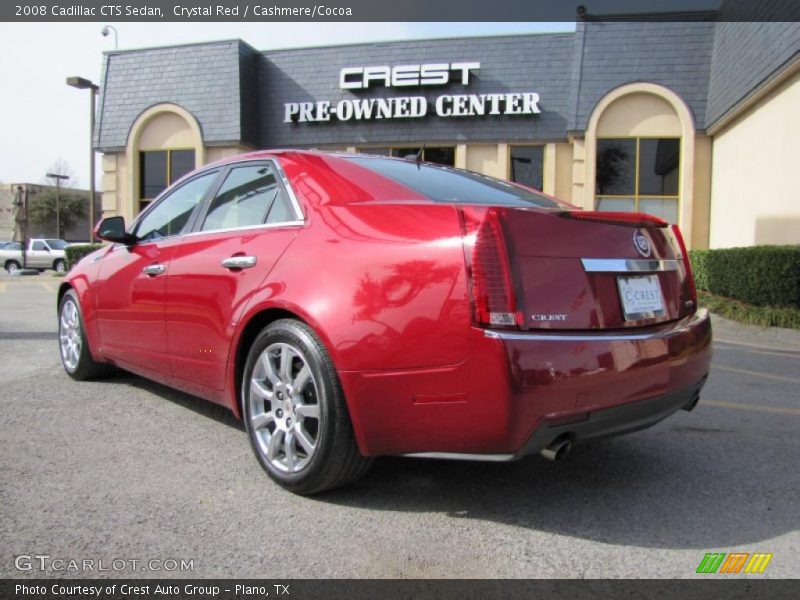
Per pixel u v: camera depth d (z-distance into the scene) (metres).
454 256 2.49
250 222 3.41
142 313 3.96
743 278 9.73
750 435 3.96
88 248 19.33
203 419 4.01
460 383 2.43
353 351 2.60
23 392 4.61
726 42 13.06
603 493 3.02
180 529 2.56
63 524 2.57
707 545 2.52
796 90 10.11
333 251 2.82
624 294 2.78
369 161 3.48
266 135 17.16
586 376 2.49
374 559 2.37
